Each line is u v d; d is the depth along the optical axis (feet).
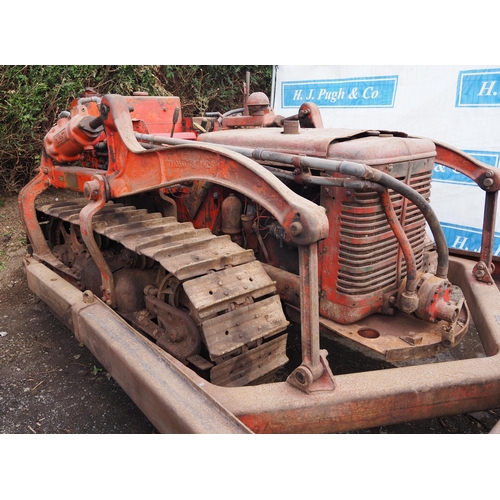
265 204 6.19
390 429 8.36
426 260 9.77
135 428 8.31
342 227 7.84
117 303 9.70
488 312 8.42
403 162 7.93
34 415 8.59
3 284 14.33
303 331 6.16
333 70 19.44
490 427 8.48
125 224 9.37
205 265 7.94
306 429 6.29
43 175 12.63
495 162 15.69
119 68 21.21
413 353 7.50
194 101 26.25
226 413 5.79
